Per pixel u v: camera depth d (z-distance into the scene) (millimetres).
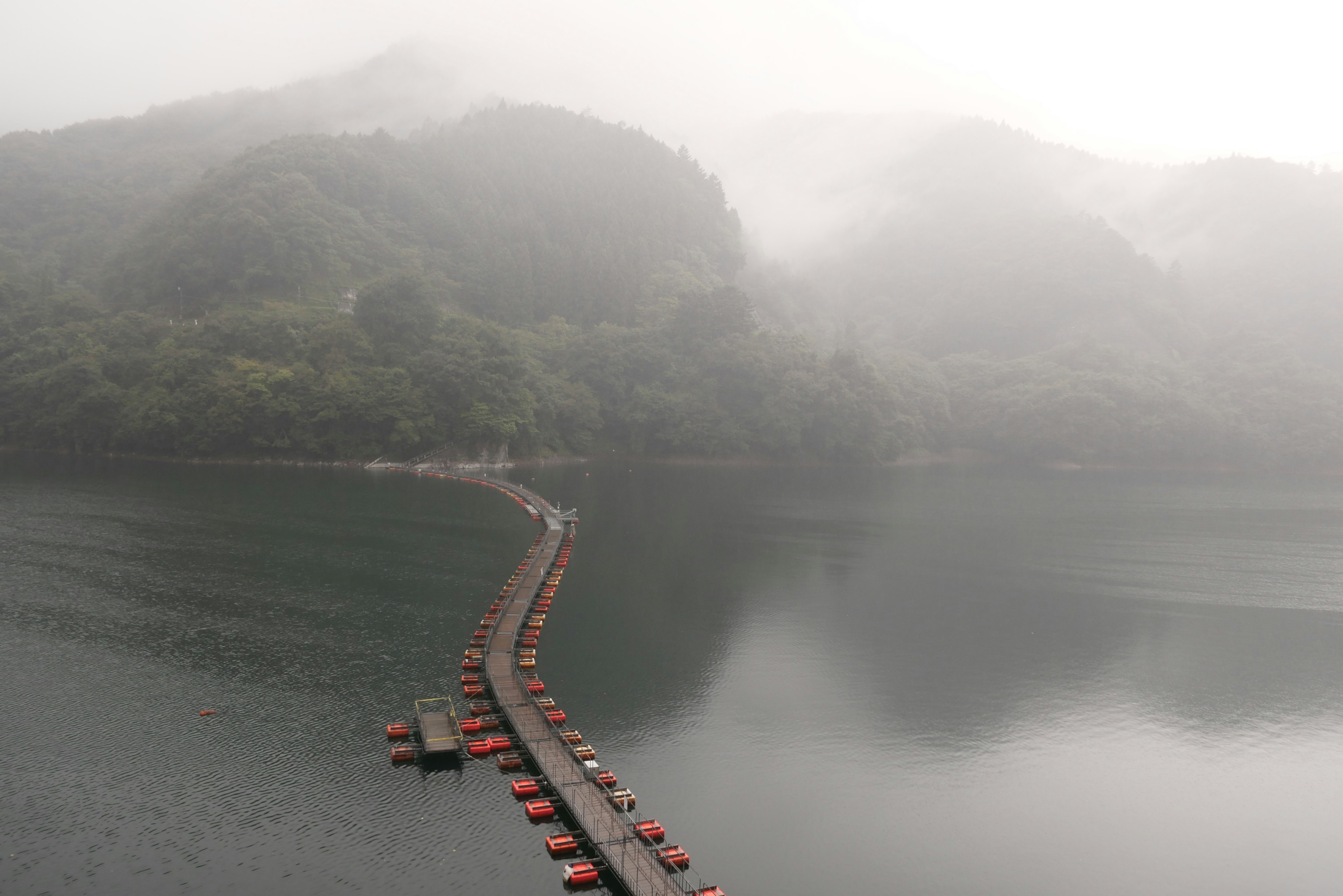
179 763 55500
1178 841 53094
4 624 80438
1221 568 125688
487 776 54812
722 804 54531
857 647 86000
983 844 51844
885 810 55094
